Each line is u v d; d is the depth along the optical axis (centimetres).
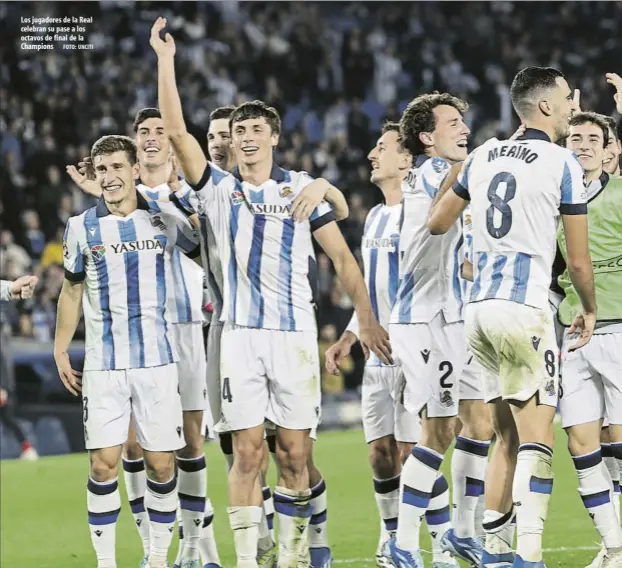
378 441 1186
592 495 1063
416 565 1062
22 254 3219
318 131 4184
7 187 3431
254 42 4469
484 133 4297
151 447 1067
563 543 1305
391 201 1230
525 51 4653
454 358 1097
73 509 1769
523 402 937
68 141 3778
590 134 1093
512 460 1016
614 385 1073
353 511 1628
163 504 1075
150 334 1070
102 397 1059
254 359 1002
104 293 1065
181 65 4066
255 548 992
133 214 1071
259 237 1008
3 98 3778
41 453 2636
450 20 4750
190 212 1084
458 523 1150
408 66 4469
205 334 1224
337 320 3216
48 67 3931
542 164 941
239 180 1020
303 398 1008
